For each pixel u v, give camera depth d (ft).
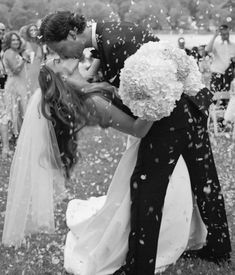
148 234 10.25
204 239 11.30
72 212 12.34
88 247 10.96
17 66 22.80
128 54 10.43
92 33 10.67
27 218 12.77
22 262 11.59
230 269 11.14
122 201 10.59
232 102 23.00
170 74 9.25
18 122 23.58
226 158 19.33
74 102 9.72
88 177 17.72
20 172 12.44
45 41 10.19
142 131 9.78
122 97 9.42
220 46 25.26
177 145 10.26
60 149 11.64
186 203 10.84
